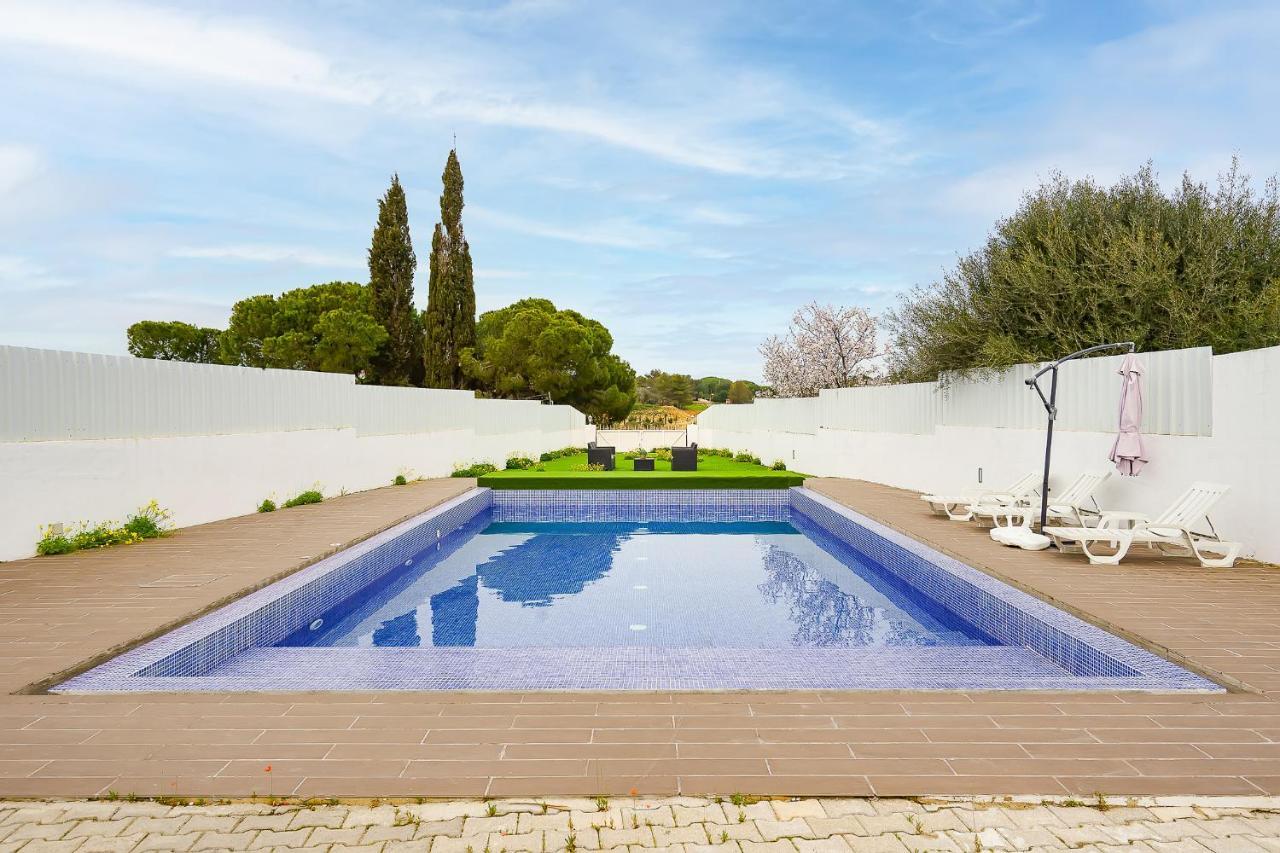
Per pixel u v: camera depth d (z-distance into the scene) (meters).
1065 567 6.30
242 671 4.48
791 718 3.17
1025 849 2.21
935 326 11.93
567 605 7.15
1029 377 9.83
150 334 35.06
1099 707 3.29
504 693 3.48
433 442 16.00
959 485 11.34
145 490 8.11
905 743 2.91
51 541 6.89
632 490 13.67
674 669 4.15
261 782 2.58
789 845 2.23
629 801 2.47
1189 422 7.14
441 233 28.55
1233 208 9.88
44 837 2.24
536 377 33.31
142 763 2.73
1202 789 2.55
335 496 12.20
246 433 9.94
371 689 3.86
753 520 13.11
